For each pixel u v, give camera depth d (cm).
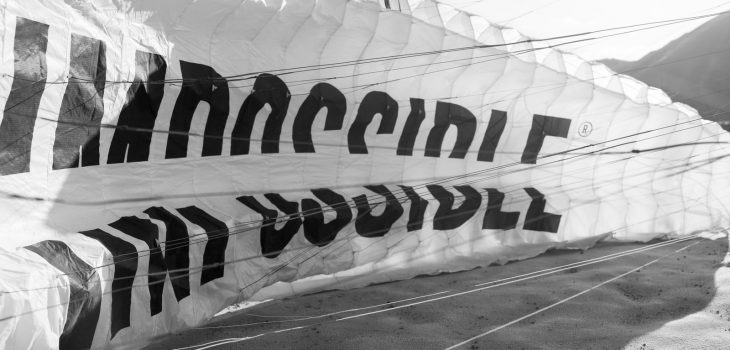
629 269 2284
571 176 2464
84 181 1527
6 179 1384
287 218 1855
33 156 1434
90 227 1492
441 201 2177
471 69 2170
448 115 2181
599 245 2597
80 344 1326
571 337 1750
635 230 2645
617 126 2484
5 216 1364
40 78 1441
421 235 2189
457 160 2244
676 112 2562
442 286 2103
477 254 2331
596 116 2416
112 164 1588
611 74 2486
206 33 1772
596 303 1981
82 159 1529
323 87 1964
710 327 1798
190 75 1727
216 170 1795
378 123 2077
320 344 1666
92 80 1540
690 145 2648
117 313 1424
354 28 1983
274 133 1908
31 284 1228
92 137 1546
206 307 1664
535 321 1850
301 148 1958
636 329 1809
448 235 2248
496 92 2245
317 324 1781
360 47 1984
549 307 1945
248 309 1869
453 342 1705
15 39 1407
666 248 2564
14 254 1294
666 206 2677
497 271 2253
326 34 1939
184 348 1599
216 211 1748
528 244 2441
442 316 1866
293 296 1984
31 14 1443
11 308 1160
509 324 1823
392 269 2175
